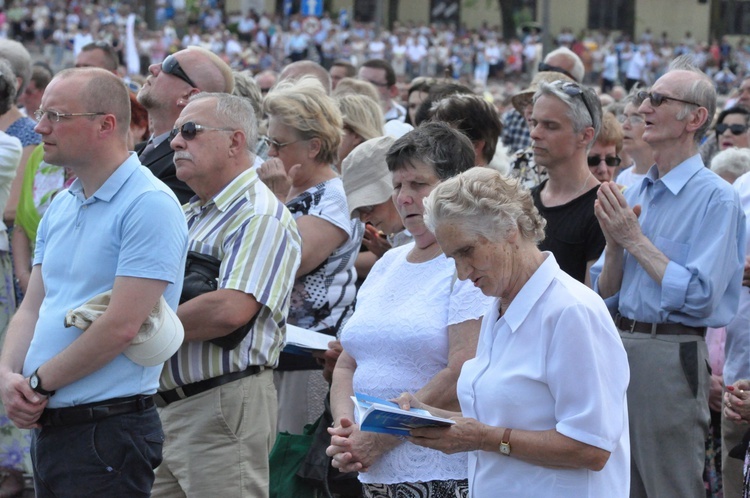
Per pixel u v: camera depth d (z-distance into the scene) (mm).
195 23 118562
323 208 12930
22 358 9875
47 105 9438
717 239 11320
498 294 7953
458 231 7773
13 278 16438
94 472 9312
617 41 129625
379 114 16219
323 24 115875
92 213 9523
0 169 15156
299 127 12992
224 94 11109
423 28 123062
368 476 9539
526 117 16891
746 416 10805
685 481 11352
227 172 10992
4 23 103312
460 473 9172
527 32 130250
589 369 7672
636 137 17203
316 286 13039
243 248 10617
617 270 11742
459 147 9695
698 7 139625
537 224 8031
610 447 7699
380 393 9453
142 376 9516
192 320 10320
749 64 125438
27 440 15492
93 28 101188
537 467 7922
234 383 10805
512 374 7930
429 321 9312
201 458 10789
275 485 11789
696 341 11453
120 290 9180
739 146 19219
